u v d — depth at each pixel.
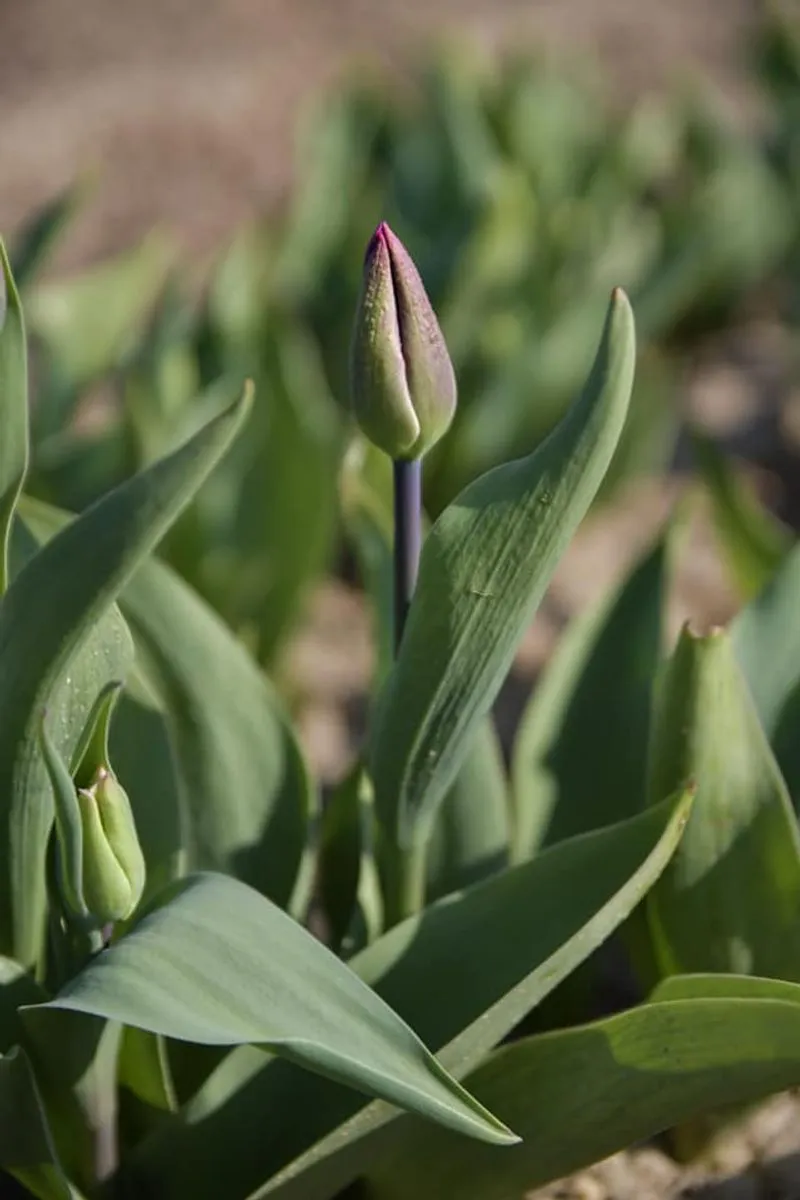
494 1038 0.63
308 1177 0.64
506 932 0.66
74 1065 0.64
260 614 0.94
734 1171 0.73
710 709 0.66
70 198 0.90
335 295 1.23
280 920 0.60
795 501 1.27
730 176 1.40
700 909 0.68
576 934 0.62
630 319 0.58
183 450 0.58
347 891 0.74
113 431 0.94
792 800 0.72
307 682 1.04
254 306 1.06
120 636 0.62
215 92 1.90
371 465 0.79
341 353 1.21
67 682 0.61
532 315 1.16
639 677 0.74
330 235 1.28
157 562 0.70
